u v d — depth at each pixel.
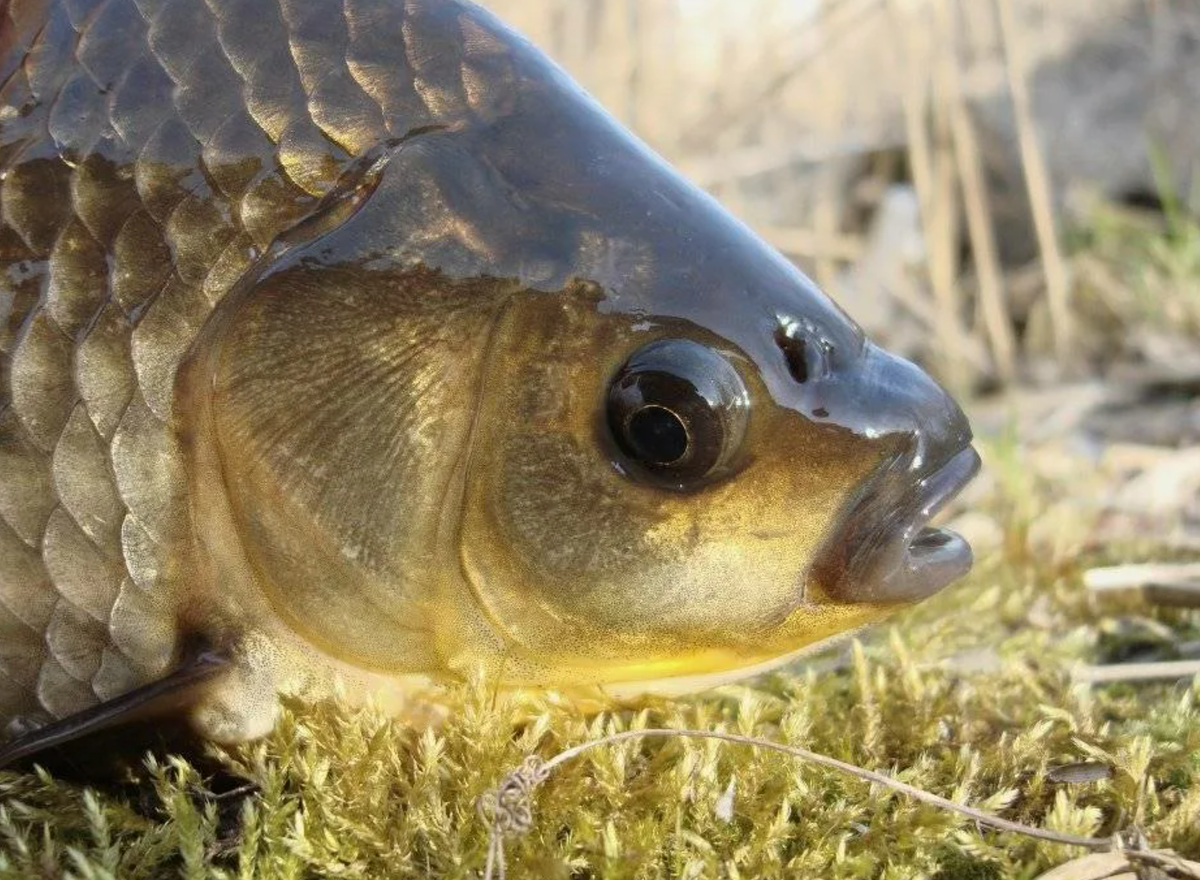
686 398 0.14
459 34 0.15
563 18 0.46
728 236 0.15
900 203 0.54
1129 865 0.15
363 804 0.15
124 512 0.15
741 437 0.14
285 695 0.15
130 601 0.15
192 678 0.15
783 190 0.54
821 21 0.47
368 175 0.15
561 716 0.16
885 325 0.50
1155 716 0.18
